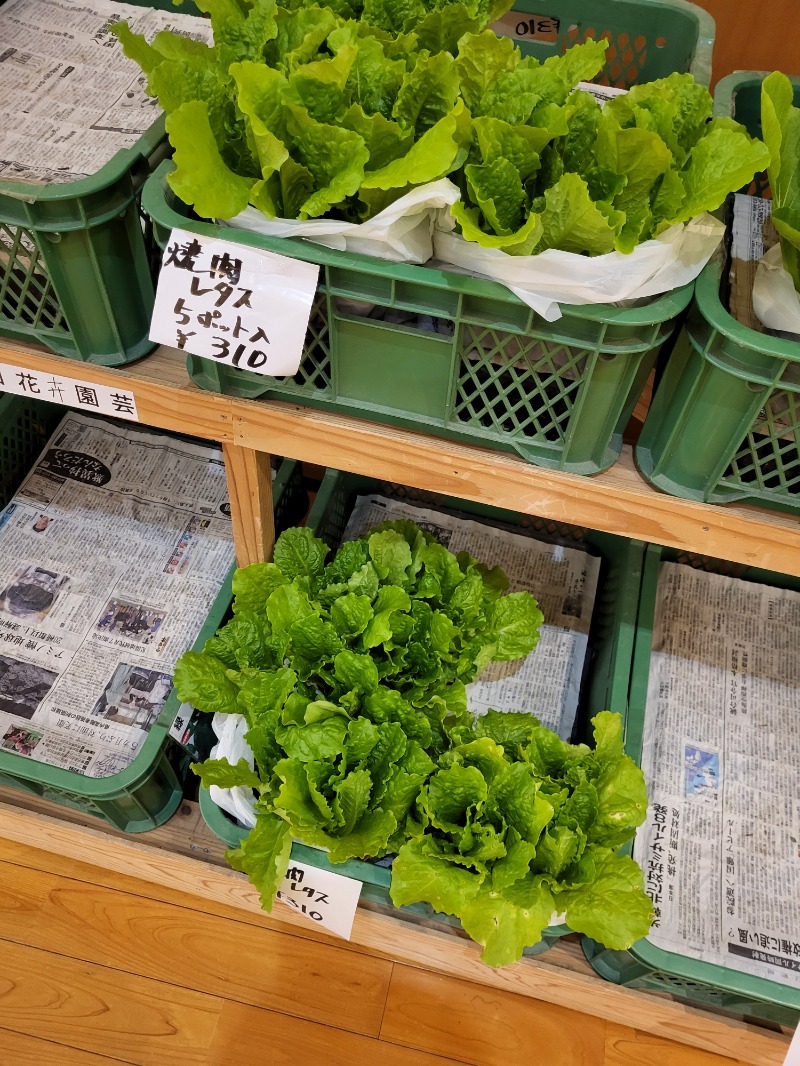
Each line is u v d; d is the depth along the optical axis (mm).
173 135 587
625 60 985
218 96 655
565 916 795
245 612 975
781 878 970
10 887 1190
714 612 1185
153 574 1183
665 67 965
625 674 1062
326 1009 1117
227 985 1129
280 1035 1099
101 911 1177
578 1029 1116
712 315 608
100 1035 1090
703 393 643
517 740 938
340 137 607
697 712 1095
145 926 1168
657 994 979
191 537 1224
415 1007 1123
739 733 1079
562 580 1263
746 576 1249
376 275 628
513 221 649
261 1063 1079
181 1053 1083
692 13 908
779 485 681
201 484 1280
